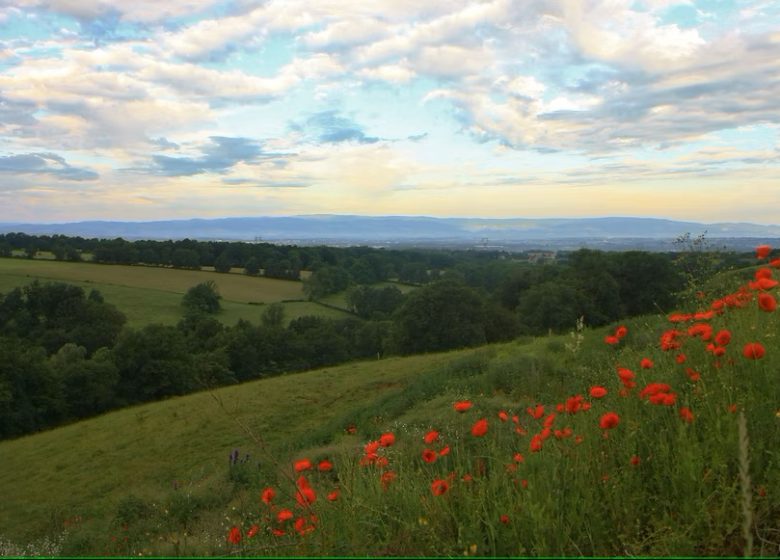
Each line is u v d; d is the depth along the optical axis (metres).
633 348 7.32
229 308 61.78
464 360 14.85
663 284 37.03
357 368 26.69
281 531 3.23
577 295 38.44
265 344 46.28
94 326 47.00
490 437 3.98
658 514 2.37
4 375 31.75
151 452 18.56
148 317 54.69
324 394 21.98
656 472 2.51
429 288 41.41
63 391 34.53
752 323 3.65
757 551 2.13
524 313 41.84
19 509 14.71
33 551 8.50
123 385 37.66
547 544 2.21
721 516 2.15
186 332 49.50
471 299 40.56
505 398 7.91
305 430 17.08
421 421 8.60
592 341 11.85
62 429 24.84
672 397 2.71
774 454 2.37
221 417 20.94
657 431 2.90
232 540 2.96
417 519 2.62
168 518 8.05
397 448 5.33
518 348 14.71
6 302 48.84
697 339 3.80
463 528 2.38
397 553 2.46
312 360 47.53
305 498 2.90
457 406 3.49
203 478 12.57
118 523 8.59
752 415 2.67
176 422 21.55
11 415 31.28
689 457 2.32
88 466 18.30
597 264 39.91
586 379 6.68
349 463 3.97
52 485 16.92
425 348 39.62
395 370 24.28
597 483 2.56
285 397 22.19
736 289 6.23
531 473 2.64
